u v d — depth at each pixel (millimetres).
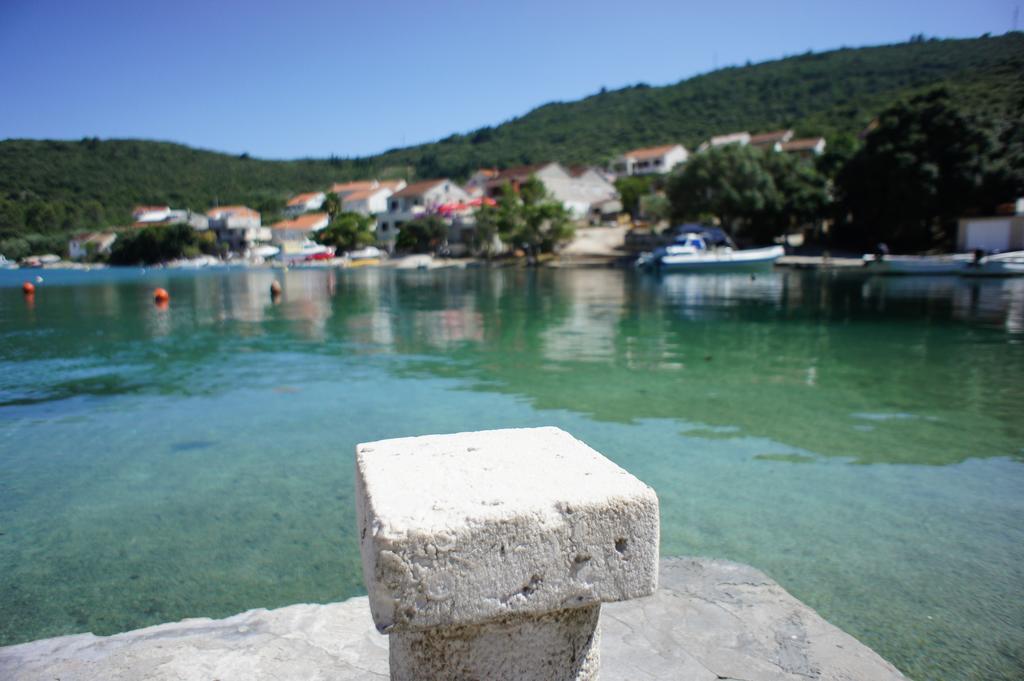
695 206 49812
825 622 3506
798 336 16141
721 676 2984
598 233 62469
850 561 4758
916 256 38188
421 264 56031
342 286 37312
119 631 4012
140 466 6922
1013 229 35438
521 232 54312
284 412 9055
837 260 41562
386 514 1508
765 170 48812
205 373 11875
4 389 10586
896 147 39438
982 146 37781
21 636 3955
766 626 3449
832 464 6809
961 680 3424
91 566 4816
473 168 127562
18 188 92688
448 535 1473
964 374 11438
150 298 30172
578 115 155500
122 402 9695
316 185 134000
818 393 10016
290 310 23812
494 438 2156
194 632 3344
